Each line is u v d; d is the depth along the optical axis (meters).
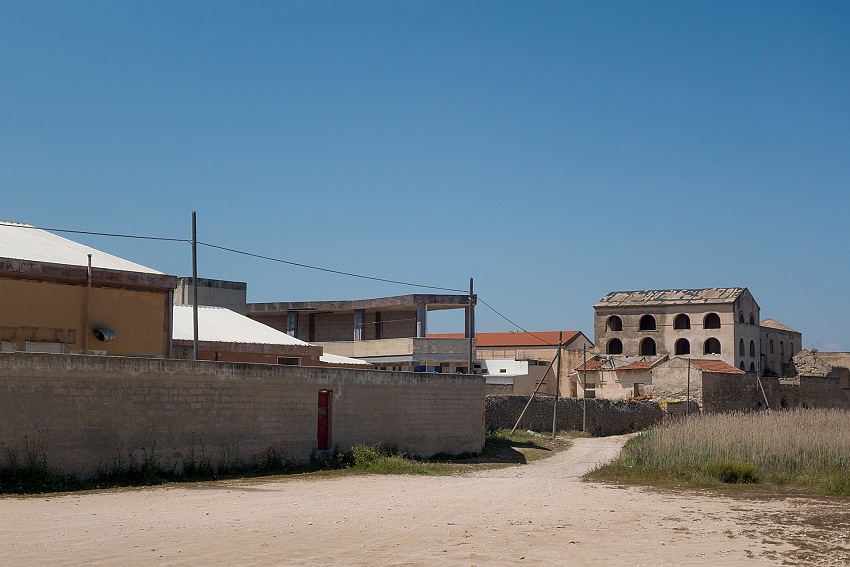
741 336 81.62
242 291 50.84
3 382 19.02
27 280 26.92
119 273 29.09
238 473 24.09
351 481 23.77
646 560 12.40
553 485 23.09
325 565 11.37
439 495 20.23
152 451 22.05
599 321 85.06
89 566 10.91
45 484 19.27
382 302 56.25
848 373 88.06
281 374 26.02
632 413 55.88
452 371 56.50
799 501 19.98
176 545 12.52
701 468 24.83
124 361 21.55
